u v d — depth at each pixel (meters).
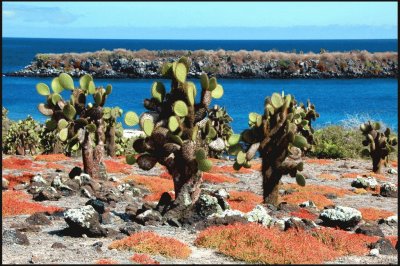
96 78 136.38
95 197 20.84
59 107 22.84
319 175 29.95
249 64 139.88
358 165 35.41
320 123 62.28
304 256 12.18
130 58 140.50
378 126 32.03
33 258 11.34
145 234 13.07
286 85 115.38
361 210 19.78
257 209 15.49
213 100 85.06
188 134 16.38
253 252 12.20
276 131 19.80
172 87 16.83
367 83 122.31
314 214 18.75
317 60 140.75
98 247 12.49
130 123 16.88
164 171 29.72
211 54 142.62
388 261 12.49
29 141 35.84
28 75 137.75
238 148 19.84
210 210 15.88
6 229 14.20
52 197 19.98
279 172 20.05
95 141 23.72
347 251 13.21
